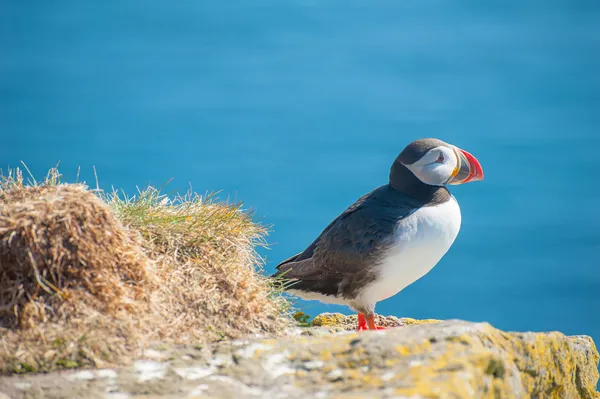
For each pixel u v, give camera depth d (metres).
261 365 8.66
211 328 10.01
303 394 7.92
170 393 8.07
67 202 9.67
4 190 10.83
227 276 10.97
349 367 8.43
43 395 7.98
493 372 8.53
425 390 7.48
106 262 9.68
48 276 9.35
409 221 13.44
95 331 8.96
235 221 12.33
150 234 11.36
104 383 8.24
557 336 10.29
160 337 9.47
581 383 11.02
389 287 13.77
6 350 8.55
